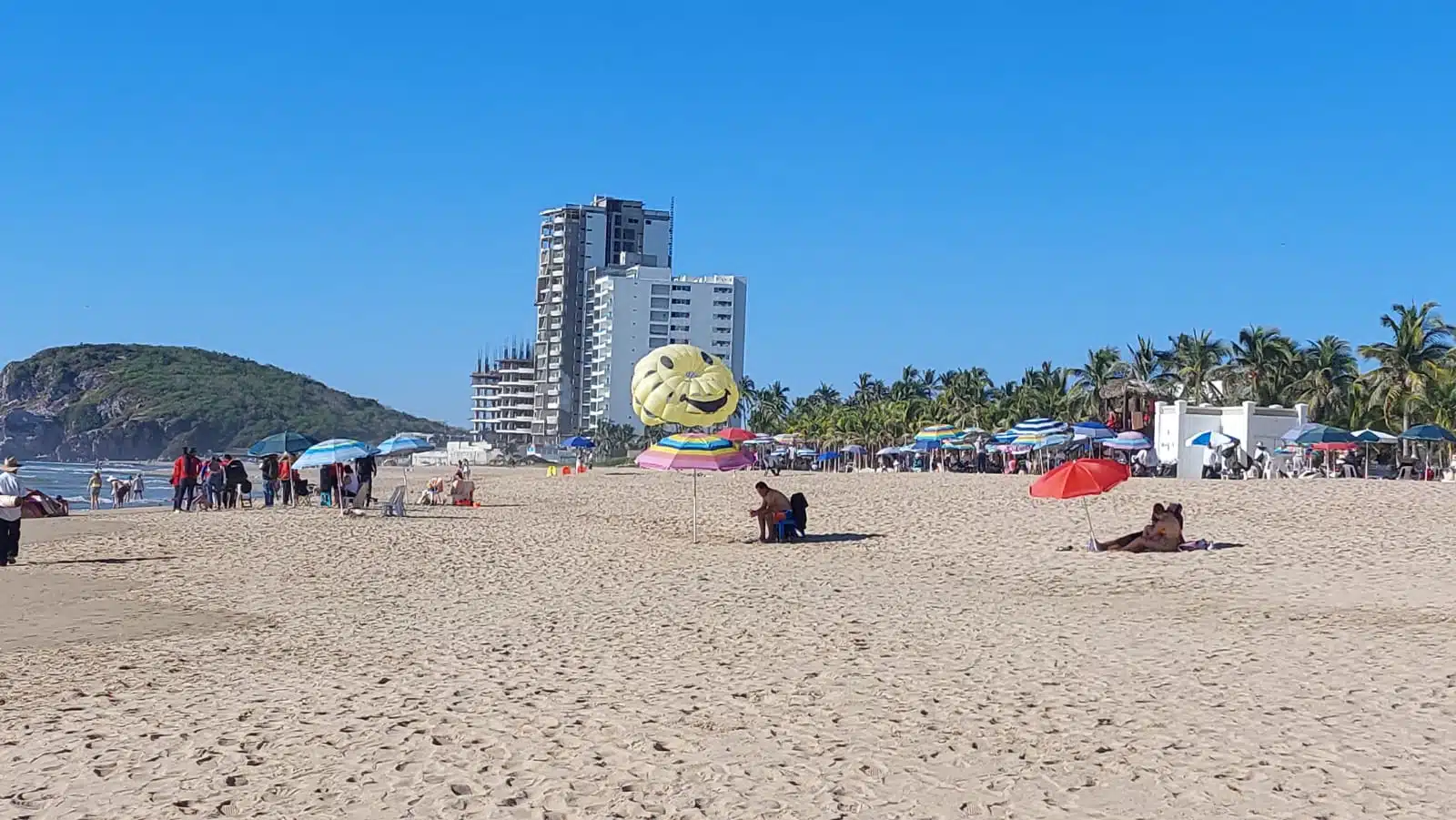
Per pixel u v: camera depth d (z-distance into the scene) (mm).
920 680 11047
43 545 26531
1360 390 66438
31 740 8984
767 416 154000
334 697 10508
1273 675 11008
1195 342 80938
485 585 19469
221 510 38906
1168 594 17594
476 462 163125
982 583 19234
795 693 10453
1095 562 21594
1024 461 69188
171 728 9320
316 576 20734
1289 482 37812
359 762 8250
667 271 170000
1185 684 10656
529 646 13320
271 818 7012
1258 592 17656
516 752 8484
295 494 42594
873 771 7898
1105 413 87688
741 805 7176
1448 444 59750
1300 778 7570
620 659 12391
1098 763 8023
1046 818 6867
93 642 13828
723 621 15141
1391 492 32281
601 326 169250
